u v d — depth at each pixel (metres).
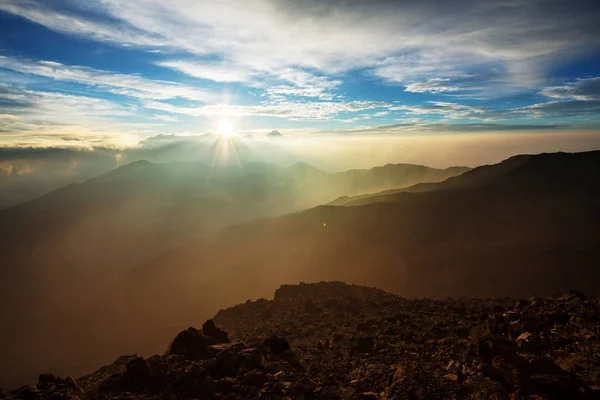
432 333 17.97
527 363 10.65
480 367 10.71
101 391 12.02
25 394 10.92
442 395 9.99
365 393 11.11
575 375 9.99
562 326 13.71
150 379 12.38
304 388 11.72
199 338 15.63
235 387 11.88
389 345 16.83
